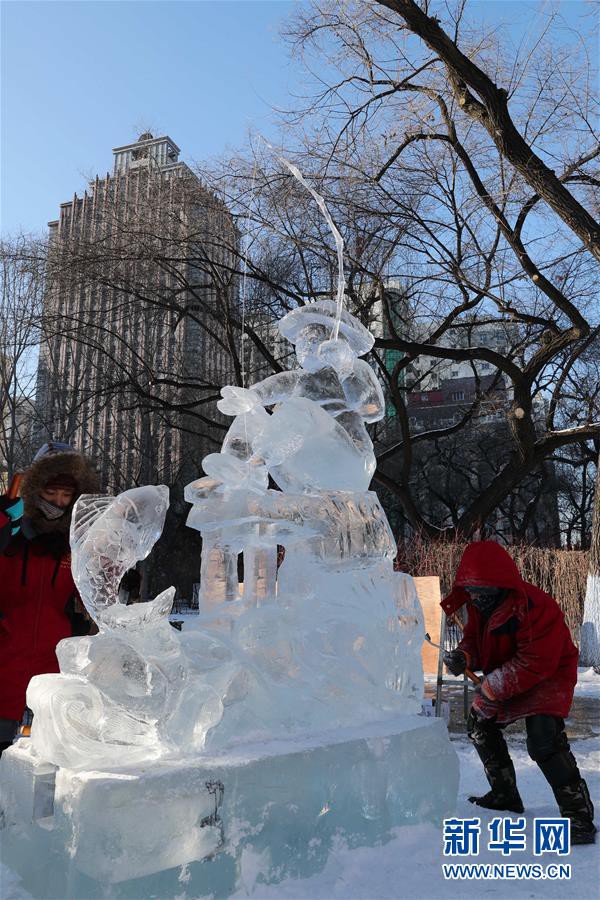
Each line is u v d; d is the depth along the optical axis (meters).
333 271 18.47
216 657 2.92
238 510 3.24
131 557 2.73
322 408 3.48
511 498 30.70
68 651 2.64
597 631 11.68
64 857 2.36
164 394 26.14
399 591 3.61
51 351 27.03
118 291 21.06
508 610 3.50
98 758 2.51
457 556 14.84
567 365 20.25
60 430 29.08
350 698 3.26
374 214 17.34
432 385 28.14
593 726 6.49
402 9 12.62
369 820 2.98
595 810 3.71
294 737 2.98
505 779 3.70
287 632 3.15
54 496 3.45
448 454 33.22
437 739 3.36
